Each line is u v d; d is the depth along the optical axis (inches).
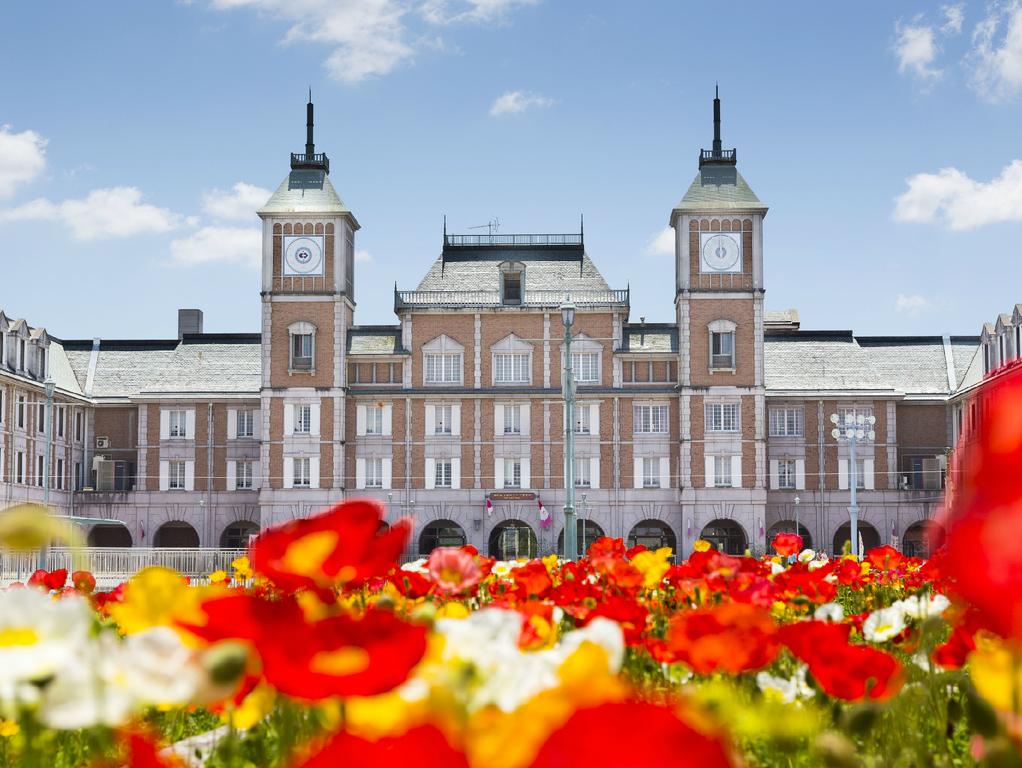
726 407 3166.8
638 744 54.2
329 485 3171.8
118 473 3523.6
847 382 3417.8
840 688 148.5
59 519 92.7
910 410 3437.5
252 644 97.0
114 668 100.0
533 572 271.3
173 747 182.5
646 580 273.3
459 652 115.3
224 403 3390.7
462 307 3238.2
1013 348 3014.3
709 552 314.5
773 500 3314.5
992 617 68.9
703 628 157.0
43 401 3284.9
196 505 3346.5
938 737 169.9
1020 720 97.5
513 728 71.1
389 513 3191.4
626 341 3260.3
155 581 143.7
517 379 3238.2
